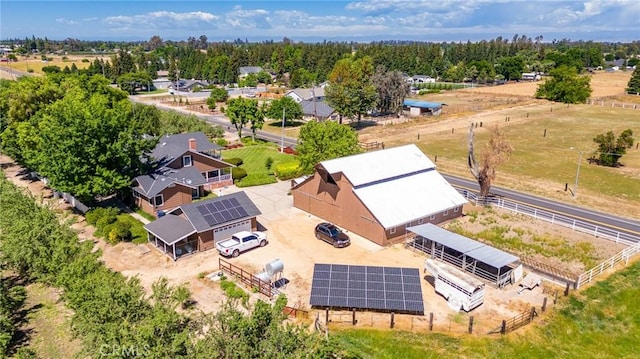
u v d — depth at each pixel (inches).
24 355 977.5
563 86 5098.4
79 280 990.4
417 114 4471.0
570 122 3895.2
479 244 1369.3
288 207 1884.8
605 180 2301.9
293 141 3294.8
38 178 2338.8
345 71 4325.8
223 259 1416.1
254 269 1348.4
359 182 1601.9
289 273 1326.3
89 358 966.4
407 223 1558.8
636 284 1262.3
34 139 1905.8
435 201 1689.2
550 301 1182.3
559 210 1889.8
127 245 1518.2
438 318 1104.8
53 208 1742.1
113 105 2876.5
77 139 1668.3
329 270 1218.0
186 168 2022.6
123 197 1958.7
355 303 1105.4
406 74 7741.1
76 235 1328.7
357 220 1594.5
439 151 2940.5
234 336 748.6
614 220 1774.1
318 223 1708.9
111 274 1042.1
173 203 1834.4
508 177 2373.3
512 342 1016.9
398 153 1855.3
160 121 3243.1
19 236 1251.8
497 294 1215.6
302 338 756.0
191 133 2460.6
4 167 2583.7
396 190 1669.5
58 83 2955.2
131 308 890.1
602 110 4515.3
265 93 5964.6
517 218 1780.3
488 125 3814.0
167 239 1400.1
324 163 1640.0
